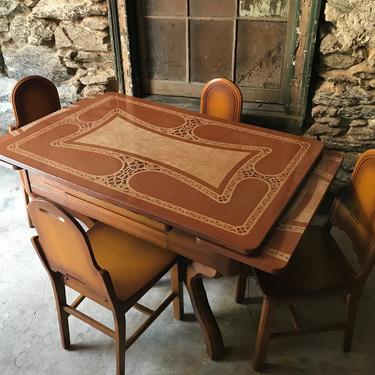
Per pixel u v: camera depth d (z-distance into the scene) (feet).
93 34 9.19
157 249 6.13
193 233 4.83
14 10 9.31
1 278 7.62
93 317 6.99
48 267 5.66
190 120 7.15
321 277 5.82
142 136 6.63
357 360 6.36
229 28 8.62
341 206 6.30
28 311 7.07
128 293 5.50
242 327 6.84
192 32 8.89
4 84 10.48
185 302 7.25
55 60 9.75
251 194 5.33
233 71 9.05
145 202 5.18
